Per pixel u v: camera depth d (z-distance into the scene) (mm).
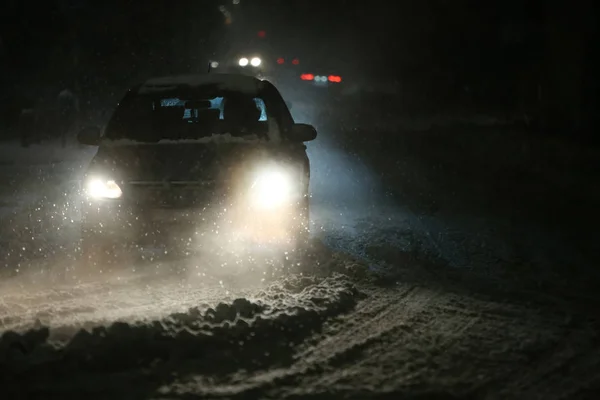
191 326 10062
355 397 8469
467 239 17531
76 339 9266
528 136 42406
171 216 13234
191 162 13547
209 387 8547
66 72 52250
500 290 13258
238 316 10602
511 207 22281
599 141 39969
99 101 53250
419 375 9219
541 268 15039
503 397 8711
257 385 8617
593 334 10953
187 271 13445
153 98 15625
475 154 35969
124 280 12922
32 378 8547
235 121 15008
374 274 13750
